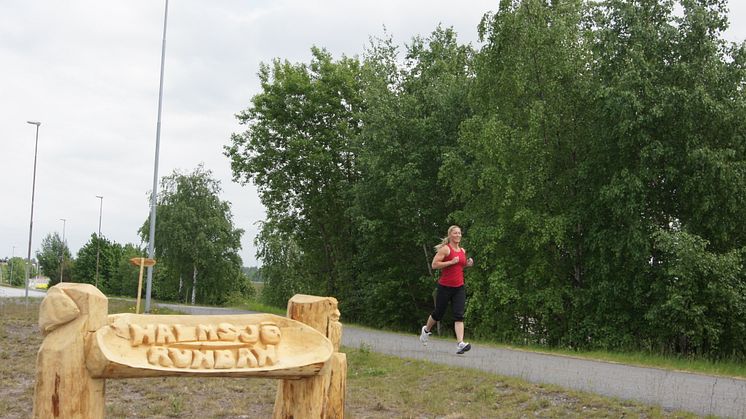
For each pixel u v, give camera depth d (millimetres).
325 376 5758
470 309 22438
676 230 19062
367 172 30844
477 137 23047
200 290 57594
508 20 22031
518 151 21281
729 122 18547
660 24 19781
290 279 38375
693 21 18969
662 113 17797
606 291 19484
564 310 20922
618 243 18938
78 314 4730
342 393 6543
